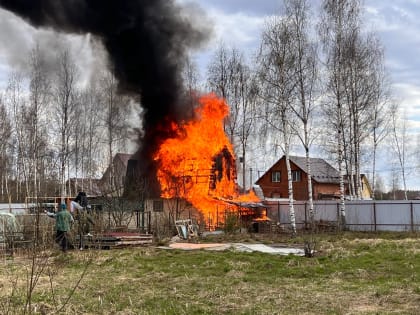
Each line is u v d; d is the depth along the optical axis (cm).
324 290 891
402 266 1177
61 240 1503
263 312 721
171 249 1644
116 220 2238
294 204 3234
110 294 872
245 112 3638
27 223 1666
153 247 1744
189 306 766
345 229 2838
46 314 716
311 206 2670
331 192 5306
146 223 2491
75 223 1653
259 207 3108
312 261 1271
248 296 842
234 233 2486
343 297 826
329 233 2575
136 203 2369
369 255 1395
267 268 1169
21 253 1527
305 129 2733
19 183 3553
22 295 850
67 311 739
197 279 1028
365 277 1031
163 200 2698
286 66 2681
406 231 2673
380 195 6619
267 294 859
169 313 726
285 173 5341
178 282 996
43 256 1044
